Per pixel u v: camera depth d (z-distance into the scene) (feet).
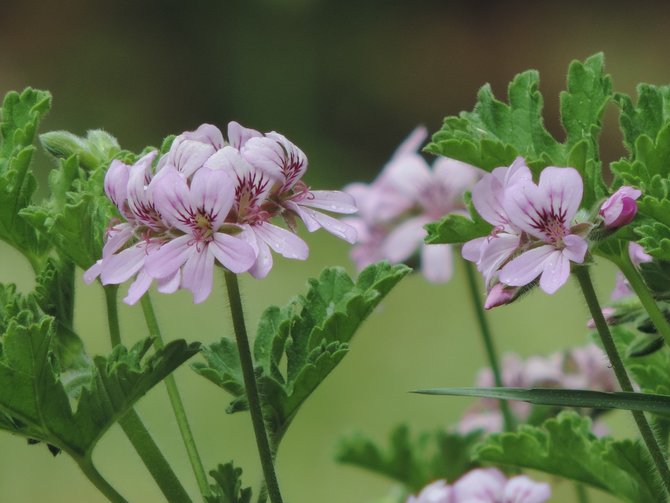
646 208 2.72
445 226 2.80
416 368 6.88
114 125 15.51
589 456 2.90
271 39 15.67
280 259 8.48
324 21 15.84
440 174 3.85
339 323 2.78
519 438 2.92
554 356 3.53
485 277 2.71
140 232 2.68
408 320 7.44
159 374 2.72
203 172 2.64
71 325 2.81
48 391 2.72
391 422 6.33
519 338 6.89
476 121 2.90
